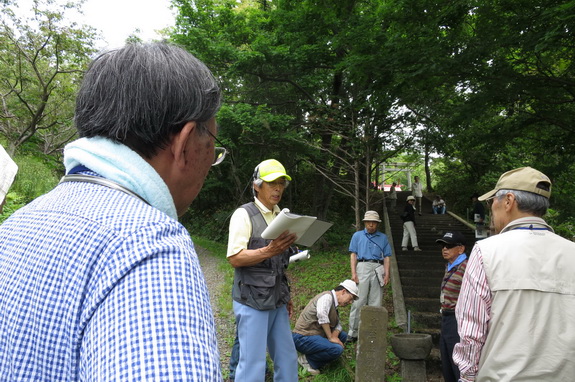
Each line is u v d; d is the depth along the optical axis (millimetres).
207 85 792
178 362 513
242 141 13477
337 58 13211
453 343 4188
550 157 8562
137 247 590
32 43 13016
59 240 622
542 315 1839
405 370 4621
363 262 6465
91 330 544
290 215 2713
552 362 1791
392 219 17531
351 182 9828
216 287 8945
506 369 1854
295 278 10766
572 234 9516
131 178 702
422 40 6629
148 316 538
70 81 14570
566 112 7020
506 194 2197
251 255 3008
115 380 495
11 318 604
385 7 6836
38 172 10680
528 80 6430
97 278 572
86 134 747
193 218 20969
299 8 11914
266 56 13109
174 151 763
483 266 1995
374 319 4203
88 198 675
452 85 7258
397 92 7074
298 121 14305
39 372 566
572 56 6367
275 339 3299
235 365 4250
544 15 5270
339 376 4641
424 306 7574
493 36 6164
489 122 8617
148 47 781
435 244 13156
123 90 712
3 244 688
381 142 10570
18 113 14930
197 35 13211
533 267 1895
